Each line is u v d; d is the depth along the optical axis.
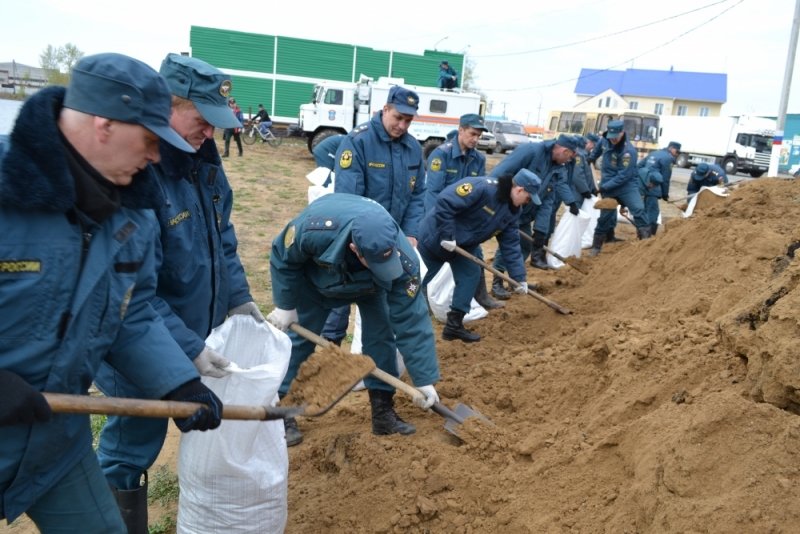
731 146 34.47
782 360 2.47
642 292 5.67
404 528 2.93
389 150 5.04
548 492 2.85
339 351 2.79
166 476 3.65
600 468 2.85
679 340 3.42
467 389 4.17
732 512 2.14
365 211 3.13
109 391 2.71
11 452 1.84
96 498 2.15
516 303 6.60
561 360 4.09
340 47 29.33
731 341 2.94
